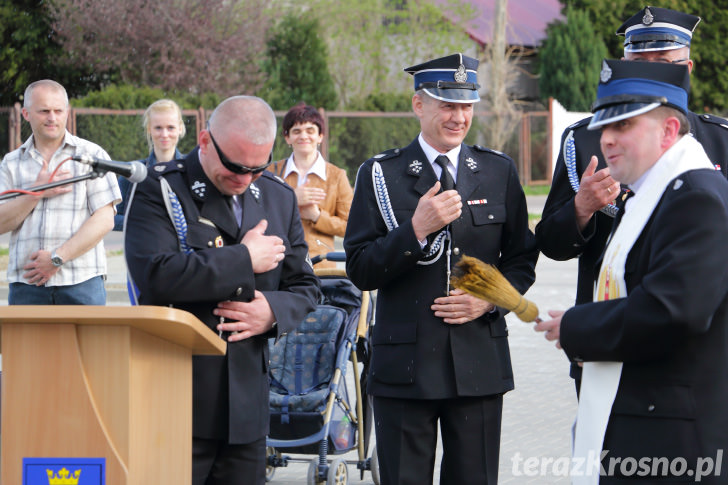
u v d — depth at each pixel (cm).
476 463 484
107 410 335
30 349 336
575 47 3303
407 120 2602
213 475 423
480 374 479
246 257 407
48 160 626
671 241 345
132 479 335
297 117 761
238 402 411
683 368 352
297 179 767
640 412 357
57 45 2952
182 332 338
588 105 3281
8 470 337
